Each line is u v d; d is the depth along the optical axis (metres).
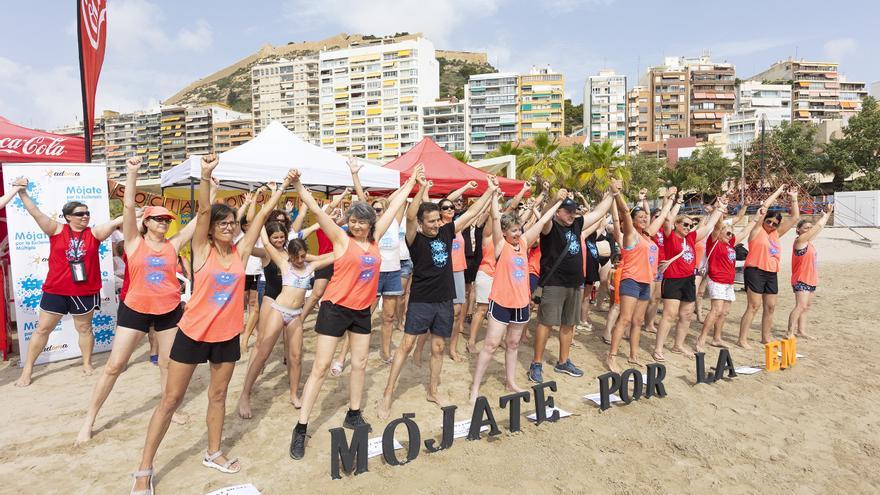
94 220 6.35
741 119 79.75
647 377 4.90
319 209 3.47
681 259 6.00
